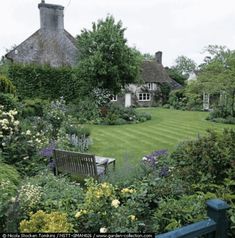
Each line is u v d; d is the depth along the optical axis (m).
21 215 2.88
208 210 1.91
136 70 19.25
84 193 3.83
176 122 17.36
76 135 9.63
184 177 3.77
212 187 3.29
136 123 16.78
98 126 15.39
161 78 34.78
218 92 21.47
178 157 4.78
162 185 3.52
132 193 3.27
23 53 22.09
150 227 2.74
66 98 19.12
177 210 2.87
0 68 22.45
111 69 17.56
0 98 8.91
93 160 5.29
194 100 28.78
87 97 18.70
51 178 4.63
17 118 8.85
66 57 22.48
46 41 22.66
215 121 18.08
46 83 18.77
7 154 6.00
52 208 3.29
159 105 34.75
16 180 4.17
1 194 3.07
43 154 6.56
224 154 3.39
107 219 2.79
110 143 10.55
